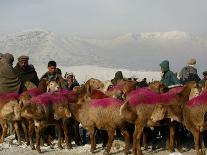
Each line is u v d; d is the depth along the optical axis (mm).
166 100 12562
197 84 12820
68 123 14125
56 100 13945
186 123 12117
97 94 14109
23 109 13617
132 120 12500
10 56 16469
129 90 14266
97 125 13078
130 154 13047
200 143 12828
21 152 13711
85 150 13812
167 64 15617
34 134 15664
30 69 17312
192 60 16594
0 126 15641
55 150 14016
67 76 18266
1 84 16141
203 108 11781
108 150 13031
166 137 13922
